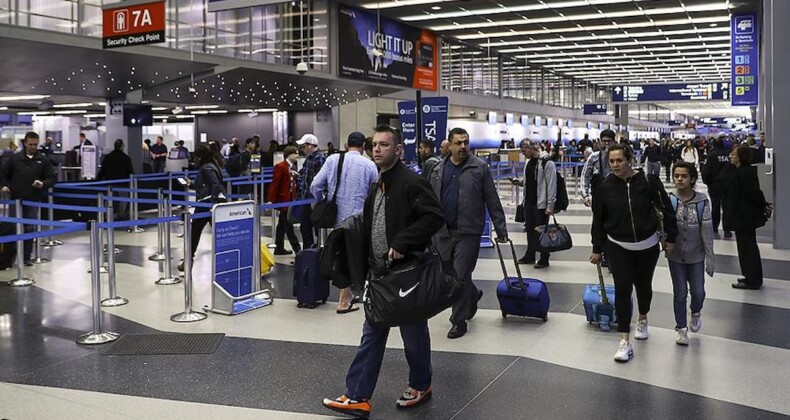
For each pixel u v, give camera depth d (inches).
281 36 1078.4
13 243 361.7
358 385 166.7
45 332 244.8
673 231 209.8
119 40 479.8
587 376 195.3
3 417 166.7
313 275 280.1
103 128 1264.8
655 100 1574.8
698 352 217.3
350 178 265.1
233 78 904.9
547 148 1336.1
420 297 156.9
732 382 189.8
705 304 281.1
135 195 565.3
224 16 994.7
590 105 1812.3
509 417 165.8
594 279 335.0
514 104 1795.0
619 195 208.4
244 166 765.3
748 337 233.8
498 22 1238.9
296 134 1363.2
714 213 486.6
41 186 385.1
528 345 226.2
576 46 1539.1
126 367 205.6
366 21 1137.4
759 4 1043.3
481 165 238.4
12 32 584.4
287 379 194.2
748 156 306.0
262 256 330.3
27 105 1273.4
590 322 249.8
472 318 261.0
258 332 244.7
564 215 622.2
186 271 263.6
